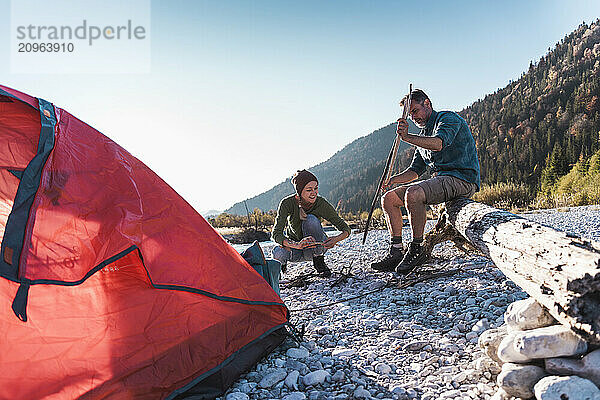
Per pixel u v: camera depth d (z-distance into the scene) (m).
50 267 2.34
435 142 4.67
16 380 2.13
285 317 3.42
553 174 52.38
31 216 2.38
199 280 2.88
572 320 1.92
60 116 2.89
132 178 2.88
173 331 2.70
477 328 3.32
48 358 2.26
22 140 2.69
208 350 2.77
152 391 2.45
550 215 13.80
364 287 5.27
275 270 3.94
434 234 5.59
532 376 2.12
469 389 2.44
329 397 2.48
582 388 1.85
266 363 3.11
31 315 2.34
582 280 1.90
